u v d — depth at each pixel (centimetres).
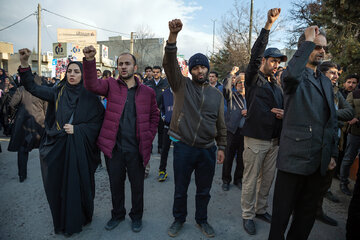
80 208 227
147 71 593
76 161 225
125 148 234
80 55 2083
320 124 180
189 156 228
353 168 350
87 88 216
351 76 365
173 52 196
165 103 365
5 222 251
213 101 226
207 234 235
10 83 652
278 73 399
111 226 242
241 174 362
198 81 223
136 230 239
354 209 206
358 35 576
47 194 226
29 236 229
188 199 317
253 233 241
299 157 181
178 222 240
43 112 366
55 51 2019
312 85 181
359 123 316
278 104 245
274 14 200
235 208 296
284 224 193
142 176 245
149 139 246
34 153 503
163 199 313
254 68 228
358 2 534
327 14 598
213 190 348
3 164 432
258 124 240
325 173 183
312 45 169
